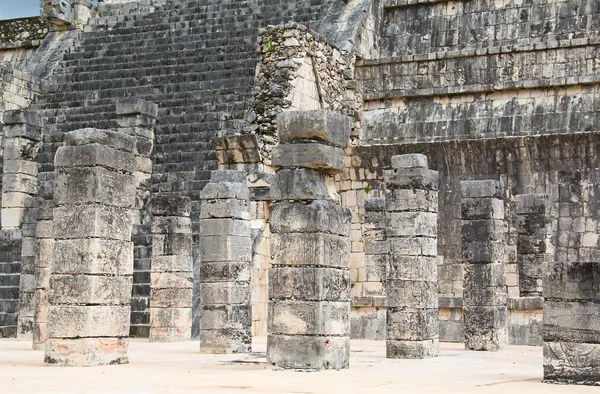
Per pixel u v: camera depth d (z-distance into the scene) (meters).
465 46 34.62
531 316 25.34
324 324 15.63
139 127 30.00
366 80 33.59
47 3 40.59
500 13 34.56
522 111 31.41
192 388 12.57
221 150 28.34
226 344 19.94
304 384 13.27
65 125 34.56
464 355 20.47
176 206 24.38
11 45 42.69
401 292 19.47
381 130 33.06
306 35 30.25
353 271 31.02
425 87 32.78
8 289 29.06
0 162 35.34
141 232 28.06
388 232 19.91
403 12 36.16
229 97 33.03
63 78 37.84
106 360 16.50
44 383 13.15
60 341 16.23
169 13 39.69
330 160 16.03
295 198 15.91
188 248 24.53
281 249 15.88
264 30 30.33
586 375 13.66
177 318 24.14
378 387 13.00
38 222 22.11
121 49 38.22
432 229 19.98
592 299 13.72
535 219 27.23
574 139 28.84
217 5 38.94
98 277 16.41
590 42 30.86
